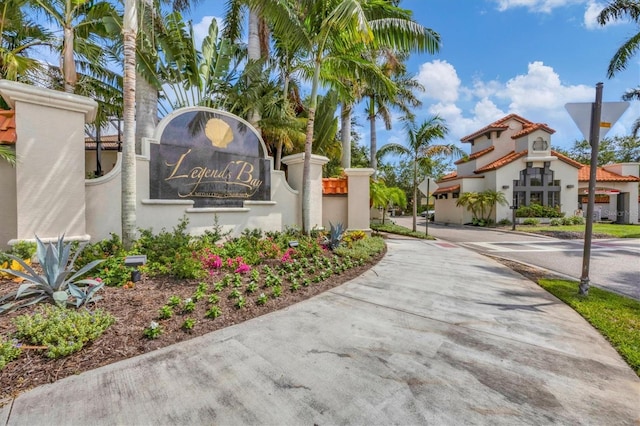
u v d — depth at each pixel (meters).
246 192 8.25
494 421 2.07
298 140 11.54
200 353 2.93
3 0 7.82
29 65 7.99
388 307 4.27
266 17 7.26
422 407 2.20
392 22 7.46
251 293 4.48
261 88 10.31
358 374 2.61
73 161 5.34
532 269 7.01
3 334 2.86
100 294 3.92
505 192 21.61
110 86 10.76
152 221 6.54
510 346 3.15
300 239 7.71
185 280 4.61
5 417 2.04
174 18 8.58
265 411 2.14
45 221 5.05
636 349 3.05
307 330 3.48
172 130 6.88
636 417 2.12
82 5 8.47
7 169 5.16
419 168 17.56
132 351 2.91
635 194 22.30
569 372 2.68
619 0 12.34
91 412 2.11
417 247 10.27
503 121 24.64
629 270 7.28
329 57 8.30
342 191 10.99
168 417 2.07
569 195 21.55
